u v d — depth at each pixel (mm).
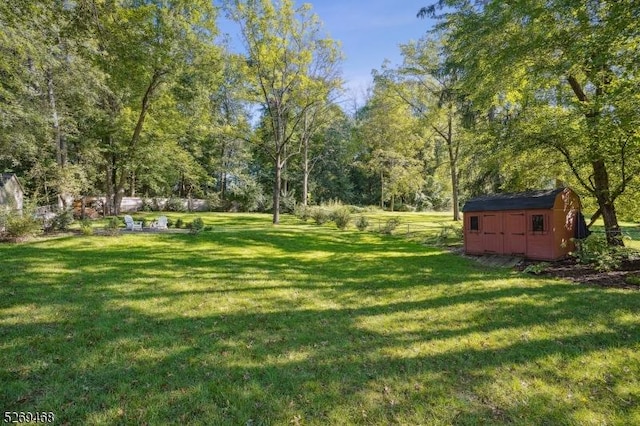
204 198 40406
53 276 8039
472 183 18656
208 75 22172
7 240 12414
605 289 7344
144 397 3498
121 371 4008
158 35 18688
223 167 39125
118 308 6129
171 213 32906
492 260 11586
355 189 50031
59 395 3504
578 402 3424
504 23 9820
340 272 9758
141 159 24875
